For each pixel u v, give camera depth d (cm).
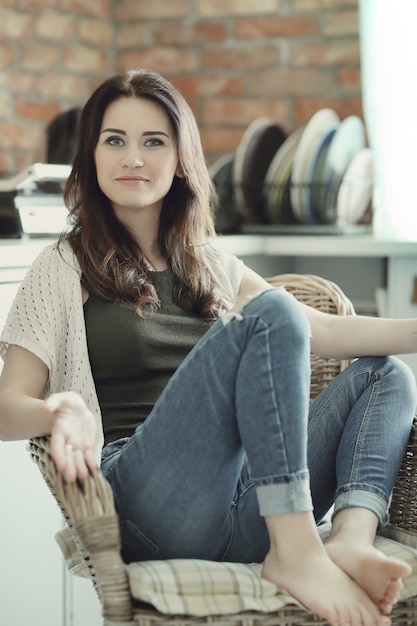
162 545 169
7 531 228
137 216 202
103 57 395
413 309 329
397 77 349
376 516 174
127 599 151
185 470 163
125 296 191
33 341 182
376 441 181
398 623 165
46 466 159
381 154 354
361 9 354
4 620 225
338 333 200
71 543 188
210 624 154
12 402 170
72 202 204
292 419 159
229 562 174
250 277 217
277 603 158
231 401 162
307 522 159
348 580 159
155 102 199
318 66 377
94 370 190
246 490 179
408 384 190
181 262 202
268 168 365
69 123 317
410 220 352
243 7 386
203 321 197
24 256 238
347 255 336
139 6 399
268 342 160
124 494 167
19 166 350
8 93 346
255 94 387
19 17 350
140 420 188
